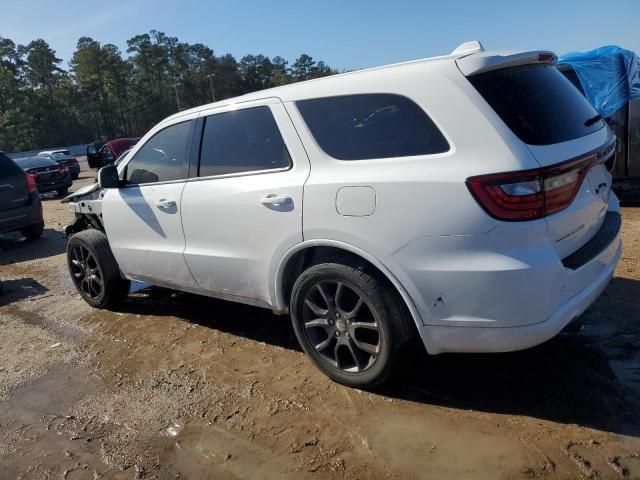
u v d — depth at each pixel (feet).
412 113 9.11
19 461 9.53
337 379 10.81
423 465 8.37
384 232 9.11
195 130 12.75
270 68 419.95
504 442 8.68
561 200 8.50
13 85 284.41
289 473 8.52
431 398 10.11
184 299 17.25
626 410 9.17
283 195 10.46
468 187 8.30
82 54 322.55
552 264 8.31
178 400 11.06
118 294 16.56
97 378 12.40
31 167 54.75
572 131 9.27
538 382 10.25
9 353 14.34
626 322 12.26
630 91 23.22
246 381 11.55
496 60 8.96
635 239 18.49
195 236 12.64
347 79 10.13
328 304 10.42
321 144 10.17
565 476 7.82
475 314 8.63
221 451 9.25
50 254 27.48
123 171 14.87
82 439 10.02
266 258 11.13
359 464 8.55
